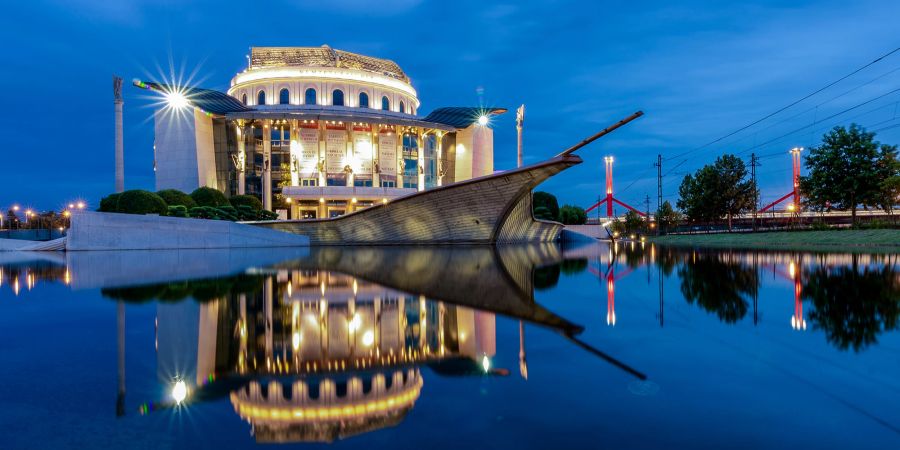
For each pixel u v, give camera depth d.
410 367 3.72
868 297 6.97
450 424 2.52
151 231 28.73
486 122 60.72
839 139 33.69
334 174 57.00
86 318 6.09
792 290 7.94
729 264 14.07
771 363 3.55
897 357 3.68
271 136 57.28
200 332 5.24
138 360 4.04
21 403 2.99
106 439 2.42
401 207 34.12
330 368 3.76
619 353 3.96
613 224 86.00
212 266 15.89
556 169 27.41
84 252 26.05
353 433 2.44
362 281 10.65
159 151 52.12
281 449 2.24
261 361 4.00
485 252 24.83
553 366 3.60
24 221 62.25
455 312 6.29
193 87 44.91
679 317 5.62
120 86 33.44
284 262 17.92
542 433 2.37
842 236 30.17
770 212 77.75
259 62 62.31
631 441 2.24
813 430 2.33
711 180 49.44
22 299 7.90
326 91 59.81
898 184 31.05
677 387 3.04
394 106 65.75
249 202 45.16
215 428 2.55
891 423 2.41
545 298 7.55
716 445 2.18
